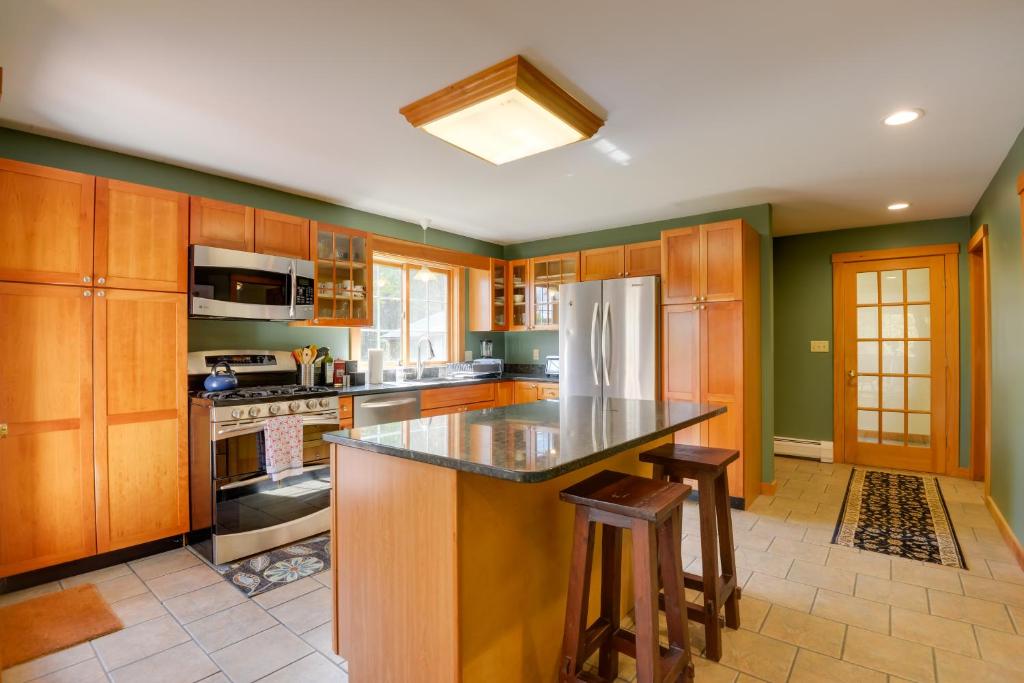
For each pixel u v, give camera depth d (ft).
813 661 6.21
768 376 13.08
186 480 9.34
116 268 8.58
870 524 10.82
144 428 8.86
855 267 16.08
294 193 12.02
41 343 7.87
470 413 7.46
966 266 14.46
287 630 6.79
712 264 12.17
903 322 15.37
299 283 10.93
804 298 16.83
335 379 12.66
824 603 7.58
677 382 12.68
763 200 12.67
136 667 6.01
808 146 9.18
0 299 7.50
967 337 14.49
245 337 11.35
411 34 5.86
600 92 7.22
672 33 5.88
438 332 17.25
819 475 14.83
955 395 14.62
